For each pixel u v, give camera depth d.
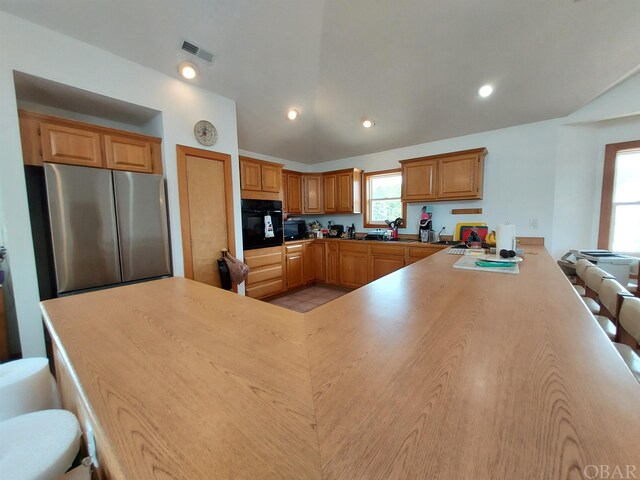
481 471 0.37
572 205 3.10
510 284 1.38
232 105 3.05
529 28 2.13
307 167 5.22
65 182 1.93
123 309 1.10
